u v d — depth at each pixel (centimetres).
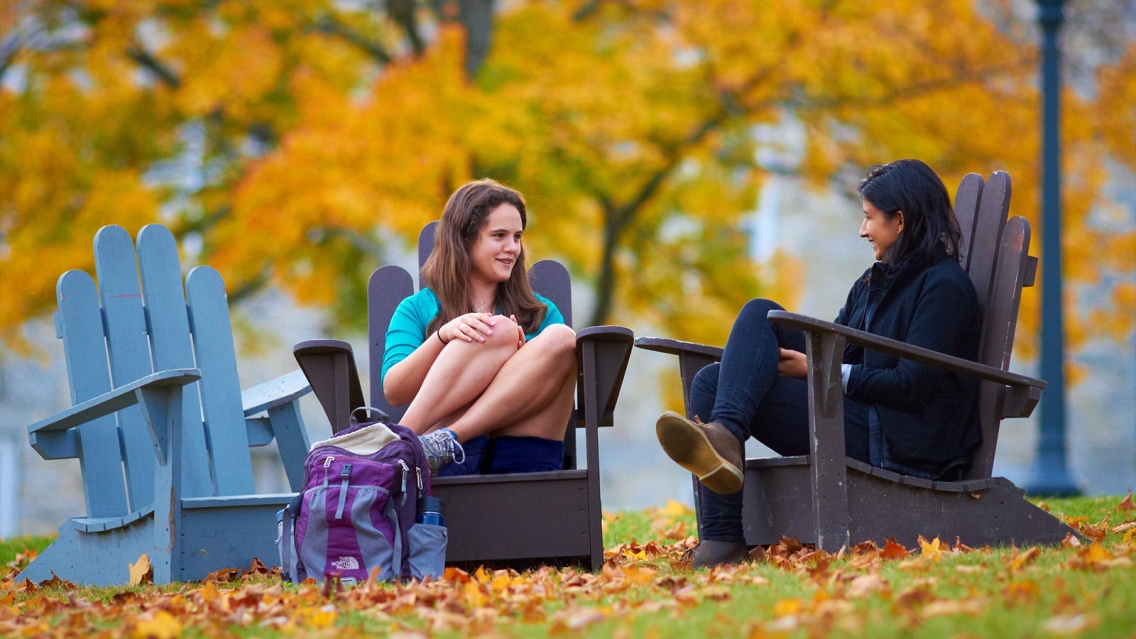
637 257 3503
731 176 3403
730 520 831
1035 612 529
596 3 3300
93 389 1054
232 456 1098
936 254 845
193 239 3238
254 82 3069
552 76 3052
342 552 776
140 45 3247
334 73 3222
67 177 3111
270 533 916
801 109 3306
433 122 2886
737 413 793
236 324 3519
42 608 738
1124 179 4034
